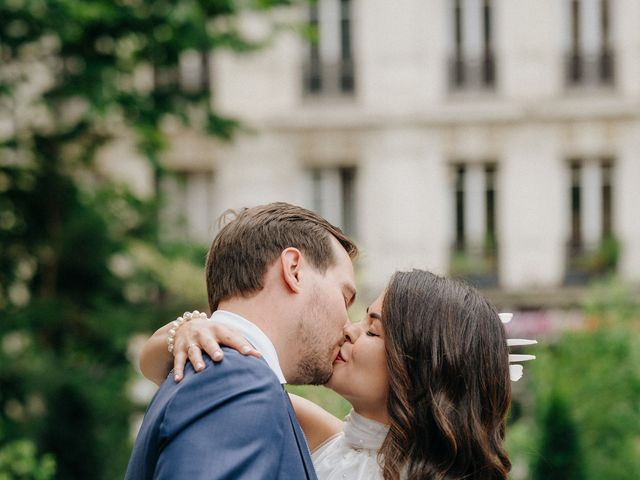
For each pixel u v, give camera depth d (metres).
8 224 10.20
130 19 8.27
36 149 9.91
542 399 9.45
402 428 2.32
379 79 16.11
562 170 15.98
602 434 10.20
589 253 15.86
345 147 16.11
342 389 2.42
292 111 16.09
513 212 15.95
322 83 16.27
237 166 16.06
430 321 2.38
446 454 2.31
